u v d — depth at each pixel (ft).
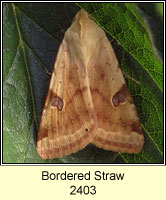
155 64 0.22
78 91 0.21
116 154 0.22
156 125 0.22
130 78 0.22
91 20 0.22
